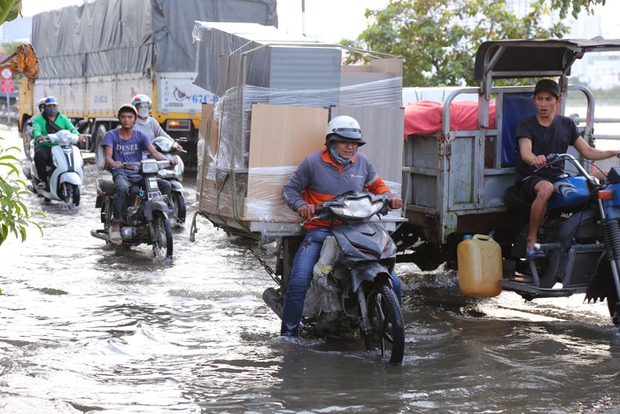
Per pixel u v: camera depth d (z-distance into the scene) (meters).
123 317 7.33
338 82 6.68
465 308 7.92
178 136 19.83
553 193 7.30
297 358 6.12
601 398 5.29
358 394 5.32
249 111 6.46
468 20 21.81
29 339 6.54
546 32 21.36
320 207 6.09
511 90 8.10
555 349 6.43
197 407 5.05
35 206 14.87
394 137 6.88
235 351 6.30
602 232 7.02
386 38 21.78
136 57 19.92
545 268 7.47
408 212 8.33
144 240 10.41
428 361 6.09
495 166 8.09
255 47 6.77
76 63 24.08
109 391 5.33
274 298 6.98
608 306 7.30
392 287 6.07
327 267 6.17
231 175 6.45
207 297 8.16
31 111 27.03
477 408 5.08
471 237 7.68
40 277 8.96
